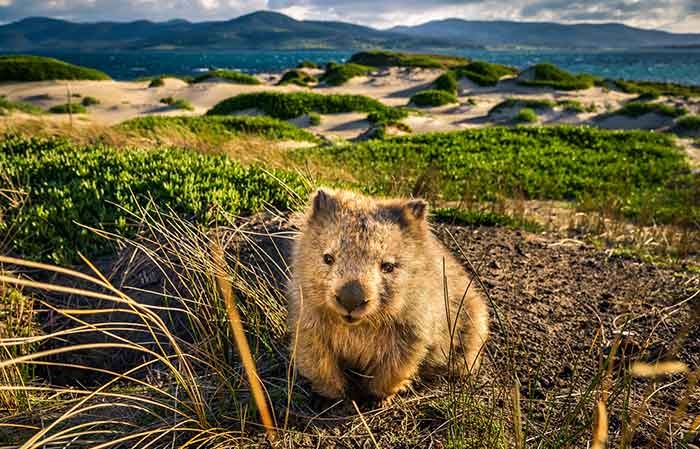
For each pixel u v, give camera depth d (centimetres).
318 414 84
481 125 759
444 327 88
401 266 79
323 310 80
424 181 242
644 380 96
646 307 128
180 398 88
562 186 306
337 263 76
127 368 113
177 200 157
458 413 82
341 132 695
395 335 82
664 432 78
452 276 95
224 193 163
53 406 88
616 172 351
